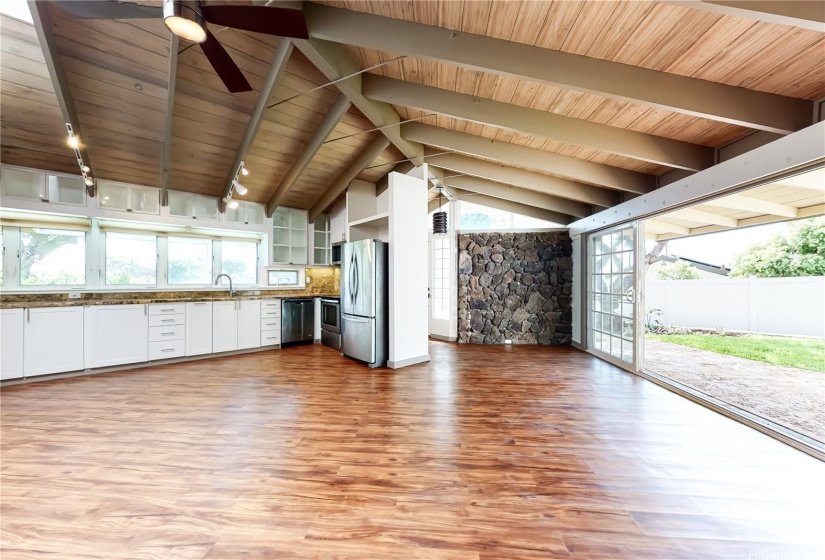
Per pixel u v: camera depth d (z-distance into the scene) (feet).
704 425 8.61
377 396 10.80
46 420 8.88
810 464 6.75
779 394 11.13
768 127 7.27
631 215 13.37
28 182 13.19
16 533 4.80
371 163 17.72
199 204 17.57
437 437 7.90
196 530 4.88
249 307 17.95
